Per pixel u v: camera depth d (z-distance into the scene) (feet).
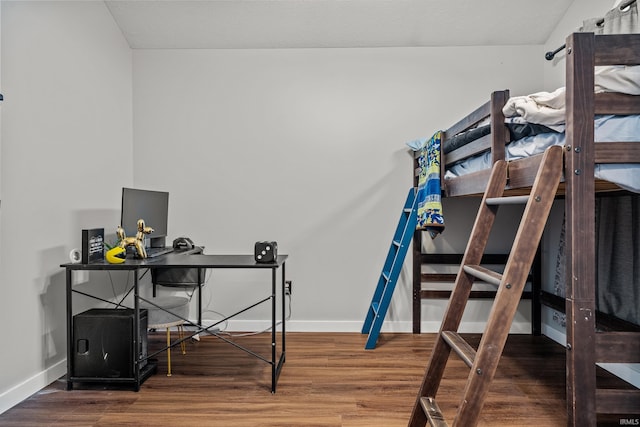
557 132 5.93
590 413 5.17
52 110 9.19
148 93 12.76
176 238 12.63
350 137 12.71
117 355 8.65
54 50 9.25
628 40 5.13
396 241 12.10
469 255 6.46
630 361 5.16
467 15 11.55
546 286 12.12
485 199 6.53
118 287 11.86
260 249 8.84
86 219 10.47
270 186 12.76
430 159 10.08
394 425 7.10
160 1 11.18
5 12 7.86
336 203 12.74
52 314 9.17
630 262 8.65
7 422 7.28
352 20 11.76
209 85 12.76
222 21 11.84
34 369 8.59
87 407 7.82
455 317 6.40
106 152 11.39
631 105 5.19
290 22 11.86
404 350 10.94
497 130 7.07
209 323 12.76
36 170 8.70
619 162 5.19
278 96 12.75
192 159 12.80
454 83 12.60
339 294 12.75
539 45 12.46
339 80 12.71
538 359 10.19
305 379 9.04
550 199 5.36
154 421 7.27
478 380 5.25
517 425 7.06
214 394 8.34
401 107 12.66
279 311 12.75
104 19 11.25
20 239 8.24
